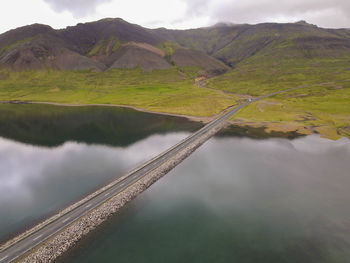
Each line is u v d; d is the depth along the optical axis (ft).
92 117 528.63
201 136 350.43
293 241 146.72
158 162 256.11
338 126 395.14
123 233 152.05
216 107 579.48
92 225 156.56
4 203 192.65
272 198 193.67
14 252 131.13
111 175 236.43
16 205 189.06
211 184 216.95
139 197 193.57
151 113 561.43
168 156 273.75
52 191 209.26
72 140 363.15
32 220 168.14
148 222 163.53
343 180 220.84
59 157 292.40
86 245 141.08
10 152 313.53
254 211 177.06
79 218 160.15
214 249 140.77
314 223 162.50
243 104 618.85
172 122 466.70
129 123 467.93
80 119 510.17
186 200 191.21
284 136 354.13
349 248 140.26
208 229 157.58
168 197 194.90
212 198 194.29
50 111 602.85
